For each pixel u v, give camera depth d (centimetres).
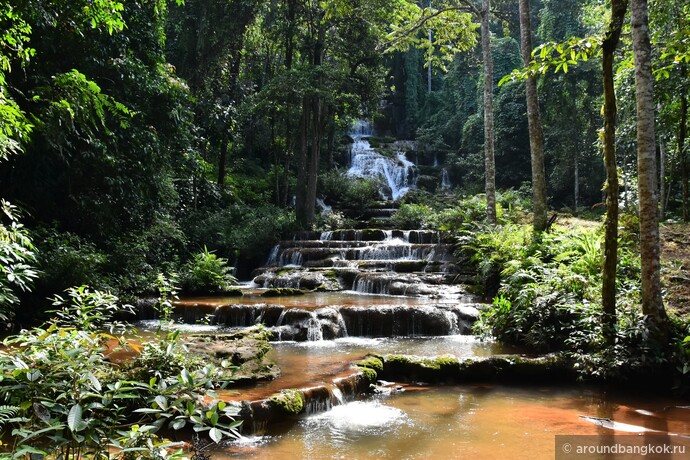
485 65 1535
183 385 326
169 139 1456
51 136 952
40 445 420
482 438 538
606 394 706
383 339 1008
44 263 1004
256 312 1079
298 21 2084
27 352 355
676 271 971
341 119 2552
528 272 1002
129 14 1330
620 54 1530
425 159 3400
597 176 2531
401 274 1444
